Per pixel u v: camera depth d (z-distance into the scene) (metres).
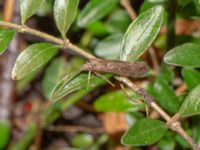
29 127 0.30
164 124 0.15
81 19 0.23
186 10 0.20
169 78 0.23
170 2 0.21
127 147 0.29
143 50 0.15
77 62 0.31
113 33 0.27
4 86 0.31
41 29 0.32
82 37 0.31
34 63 0.15
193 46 0.16
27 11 0.15
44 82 0.29
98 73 0.16
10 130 0.31
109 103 0.23
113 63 0.15
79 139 0.30
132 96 0.19
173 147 0.22
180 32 0.27
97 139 0.31
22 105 0.33
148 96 0.16
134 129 0.15
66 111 0.32
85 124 0.32
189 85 0.21
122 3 0.26
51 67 0.30
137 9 0.29
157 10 0.15
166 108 0.20
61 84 0.15
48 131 0.32
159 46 0.26
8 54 0.31
